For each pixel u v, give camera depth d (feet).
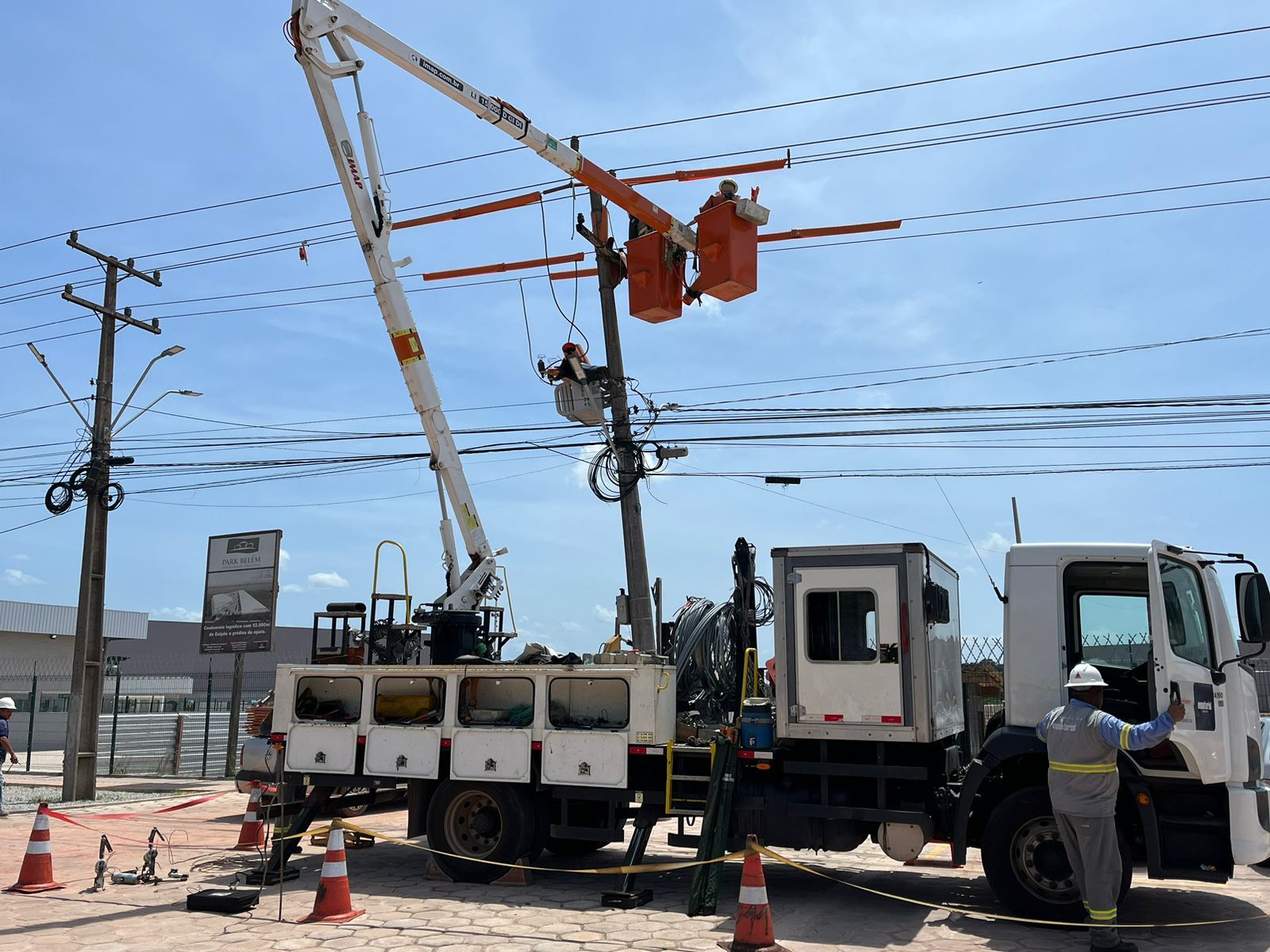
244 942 23.15
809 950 22.70
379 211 35.73
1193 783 24.66
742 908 22.67
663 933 24.04
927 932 24.35
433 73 33.76
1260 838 23.98
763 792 28.48
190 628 199.11
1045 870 24.90
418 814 31.68
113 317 59.52
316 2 33.06
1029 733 25.82
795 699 27.91
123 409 59.62
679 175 39.37
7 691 120.26
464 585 35.22
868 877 31.63
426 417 35.96
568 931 24.27
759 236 38.24
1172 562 26.55
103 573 58.34
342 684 35.45
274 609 67.62
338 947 22.72
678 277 38.04
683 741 29.96
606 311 42.34
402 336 35.76
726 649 34.94
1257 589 24.39
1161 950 22.72
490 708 32.40
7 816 48.47
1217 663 25.77
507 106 34.14
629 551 41.11
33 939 23.53
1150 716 25.00
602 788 29.04
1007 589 27.20
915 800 27.32
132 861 34.68
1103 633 26.89
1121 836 24.81
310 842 37.81
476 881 30.19
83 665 56.44
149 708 114.32
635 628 40.19
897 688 27.07
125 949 22.61
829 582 28.17
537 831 30.30
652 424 42.55
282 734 33.35
